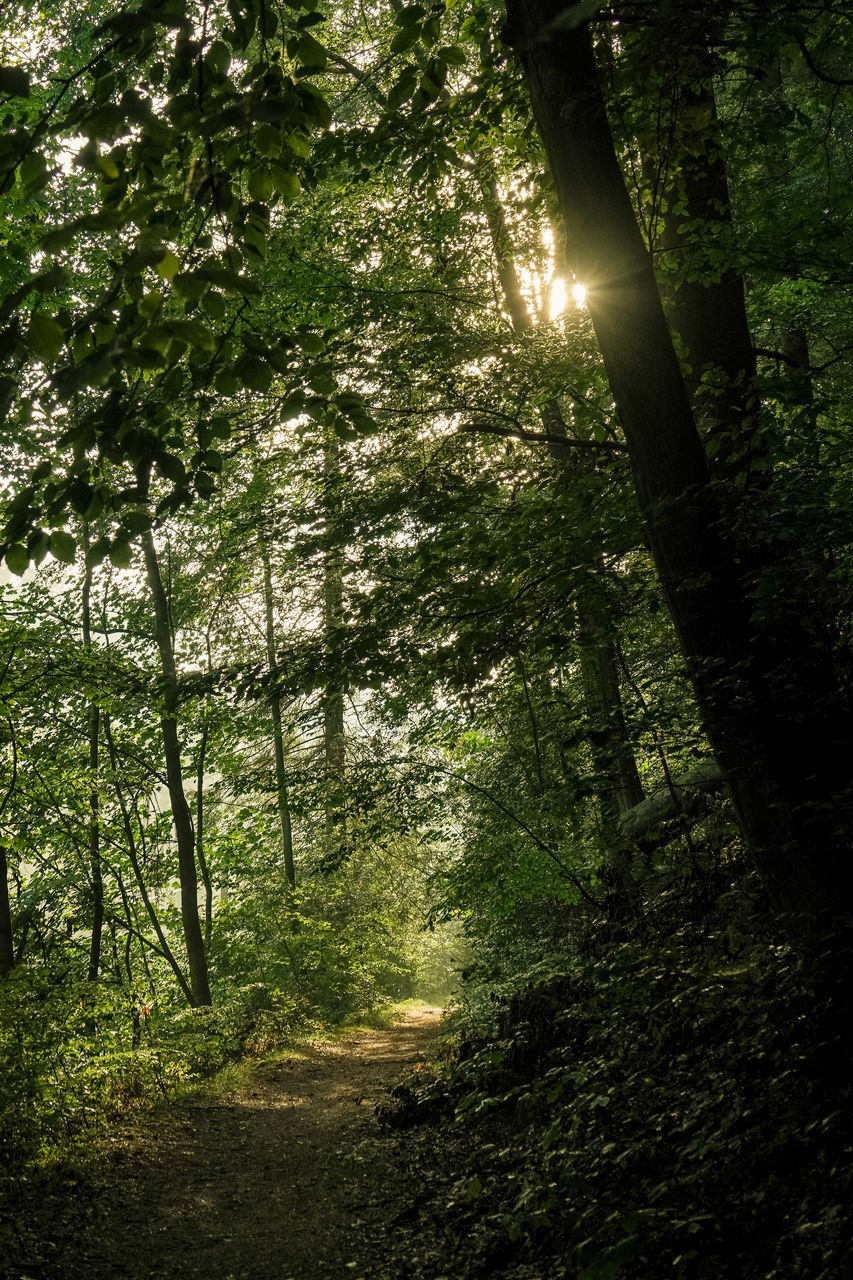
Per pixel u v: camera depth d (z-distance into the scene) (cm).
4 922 1231
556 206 848
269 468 1154
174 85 351
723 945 645
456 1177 654
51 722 1672
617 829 966
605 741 680
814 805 496
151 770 1788
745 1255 375
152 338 304
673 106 606
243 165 388
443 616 782
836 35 667
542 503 741
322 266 1082
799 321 921
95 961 1633
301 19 365
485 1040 931
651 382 547
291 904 2189
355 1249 562
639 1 543
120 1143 881
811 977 511
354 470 1009
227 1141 952
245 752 2052
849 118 964
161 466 353
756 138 716
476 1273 474
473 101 733
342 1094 1223
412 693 1052
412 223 1052
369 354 967
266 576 1393
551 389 867
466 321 1020
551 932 1312
